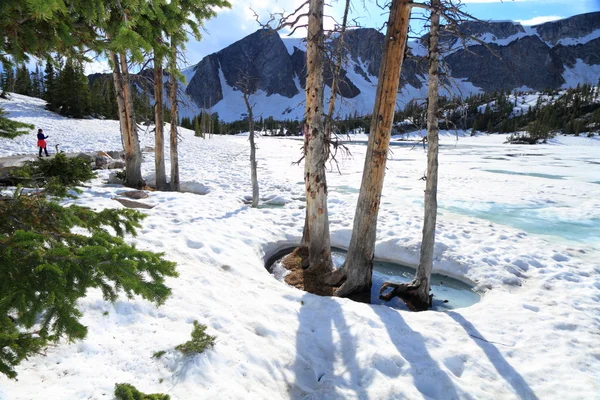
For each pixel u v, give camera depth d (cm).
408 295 695
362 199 689
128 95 1339
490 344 498
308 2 685
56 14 203
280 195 1489
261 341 448
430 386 416
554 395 405
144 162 2211
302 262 825
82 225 238
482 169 2578
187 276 583
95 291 454
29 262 170
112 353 370
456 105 601
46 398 295
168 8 274
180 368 365
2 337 169
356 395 389
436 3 553
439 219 1184
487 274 762
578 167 2709
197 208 1055
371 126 651
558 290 680
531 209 1381
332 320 533
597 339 514
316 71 713
